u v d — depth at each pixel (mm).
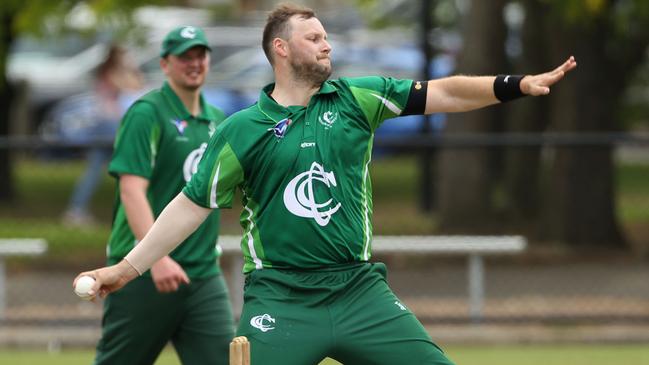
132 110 24656
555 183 50625
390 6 69312
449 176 53000
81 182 50688
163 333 24797
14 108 76375
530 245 50844
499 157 58094
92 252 47562
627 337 37969
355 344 19188
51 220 51250
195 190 19266
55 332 38312
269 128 19234
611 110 51406
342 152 19328
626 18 49312
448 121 55188
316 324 19156
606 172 50000
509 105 59125
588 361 35219
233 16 84625
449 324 39031
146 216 24234
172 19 82250
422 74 57000
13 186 54281
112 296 24609
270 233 19406
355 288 19422
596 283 44750
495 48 54031
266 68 74938
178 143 24828
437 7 66500
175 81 24922
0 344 37500
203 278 24812
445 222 52719
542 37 55531
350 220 19375
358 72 76375
